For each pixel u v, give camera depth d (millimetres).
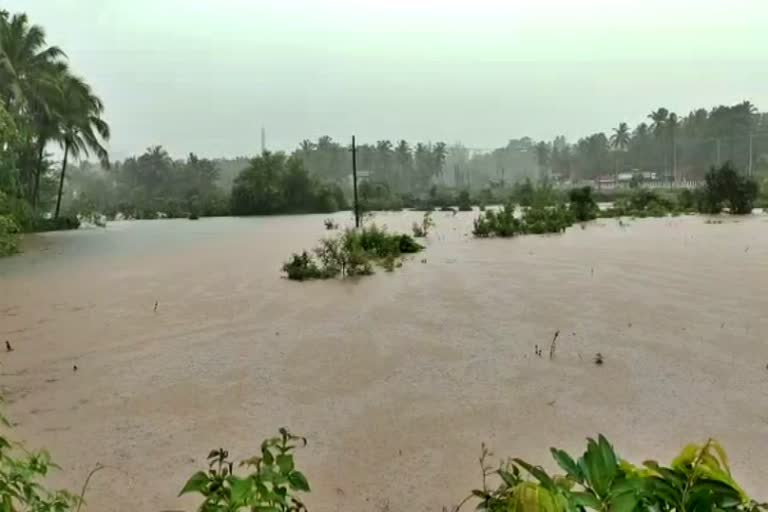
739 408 3141
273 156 36125
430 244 12695
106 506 2318
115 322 5680
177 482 2506
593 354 4203
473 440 2840
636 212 21922
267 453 1244
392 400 3424
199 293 7211
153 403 3465
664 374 3719
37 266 10320
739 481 2361
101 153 24109
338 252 8766
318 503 2301
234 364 4227
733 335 4578
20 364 4316
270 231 19125
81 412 3340
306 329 5230
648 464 969
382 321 5445
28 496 1388
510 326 5098
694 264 8430
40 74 19469
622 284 6992
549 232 15062
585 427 2959
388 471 2553
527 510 856
